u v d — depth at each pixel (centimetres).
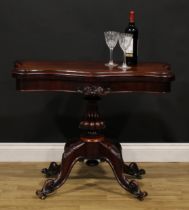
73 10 327
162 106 341
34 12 326
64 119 341
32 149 343
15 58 332
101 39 330
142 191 292
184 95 340
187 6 328
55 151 344
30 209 268
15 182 306
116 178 287
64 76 263
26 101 338
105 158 287
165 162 346
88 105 287
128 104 340
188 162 347
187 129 345
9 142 344
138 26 330
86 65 287
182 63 336
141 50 333
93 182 308
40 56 332
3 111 339
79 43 331
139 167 337
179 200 282
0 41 329
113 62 311
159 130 345
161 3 327
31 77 264
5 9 325
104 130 344
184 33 332
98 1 326
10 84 335
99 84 265
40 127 342
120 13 328
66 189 296
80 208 270
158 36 332
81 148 287
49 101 338
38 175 319
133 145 345
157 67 281
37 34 329
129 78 262
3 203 275
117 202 279
